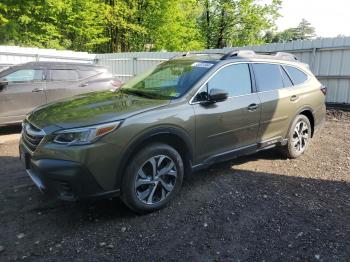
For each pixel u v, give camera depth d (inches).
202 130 159.8
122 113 137.8
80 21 840.3
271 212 150.3
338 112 372.2
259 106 186.5
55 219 141.6
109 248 122.0
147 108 144.3
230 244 125.6
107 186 131.7
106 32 995.9
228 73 176.4
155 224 138.9
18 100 291.7
